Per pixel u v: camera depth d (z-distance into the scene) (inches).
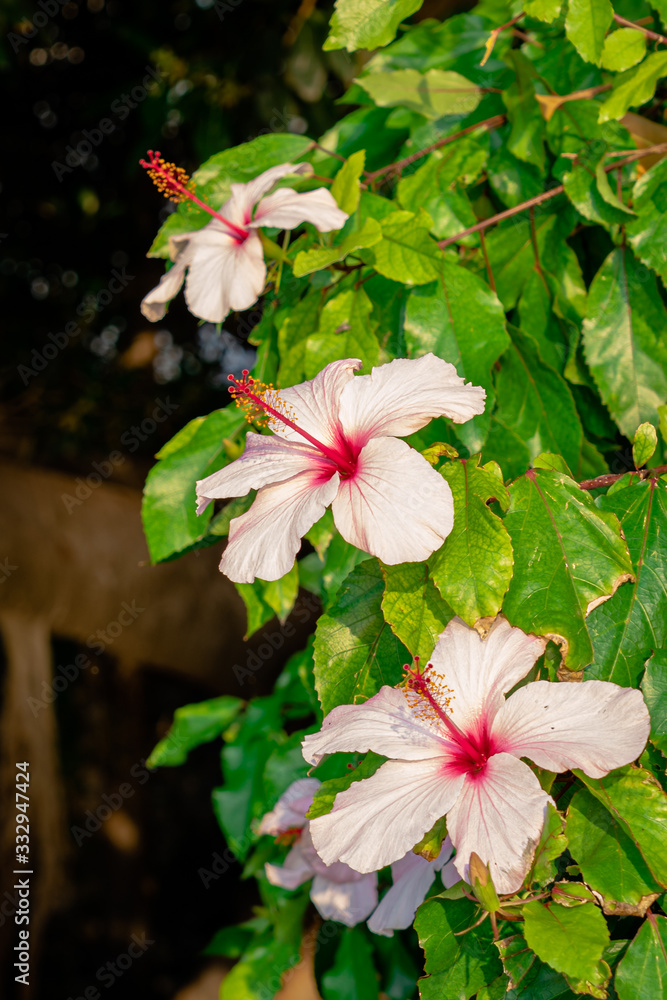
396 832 19.1
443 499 19.3
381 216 24.7
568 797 20.1
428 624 20.1
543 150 25.3
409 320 23.8
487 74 26.7
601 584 20.1
